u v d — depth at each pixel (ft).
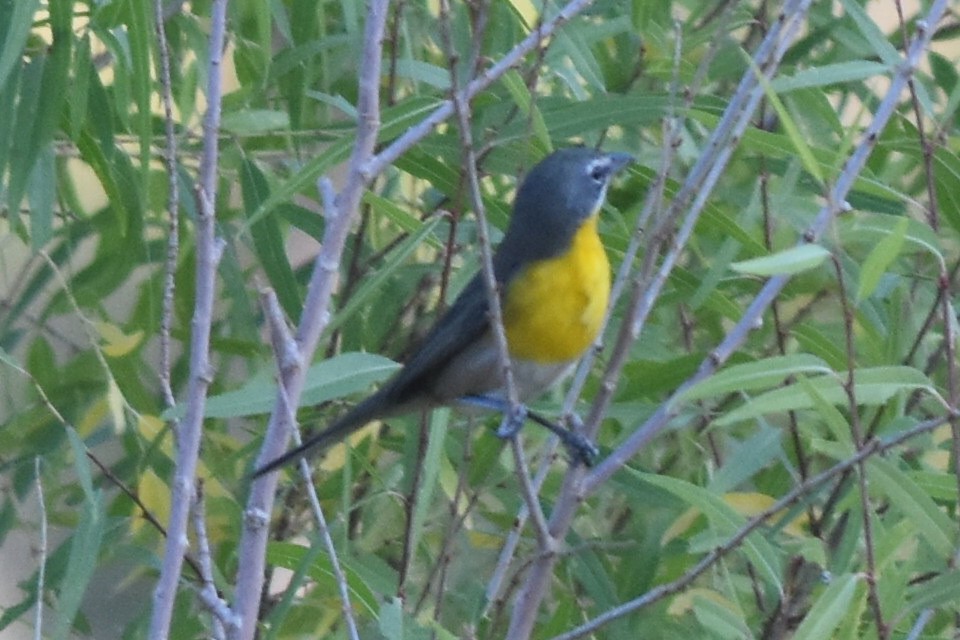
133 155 24.02
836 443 18.07
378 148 24.79
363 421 18.79
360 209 25.18
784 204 21.85
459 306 19.54
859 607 16.43
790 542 22.24
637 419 22.08
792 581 22.09
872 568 15.65
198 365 15.52
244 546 16.07
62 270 25.58
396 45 21.83
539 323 19.20
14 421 23.72
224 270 23.31
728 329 27.25
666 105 20.66
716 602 20.12
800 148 14.49
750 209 22.88
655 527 22.30
